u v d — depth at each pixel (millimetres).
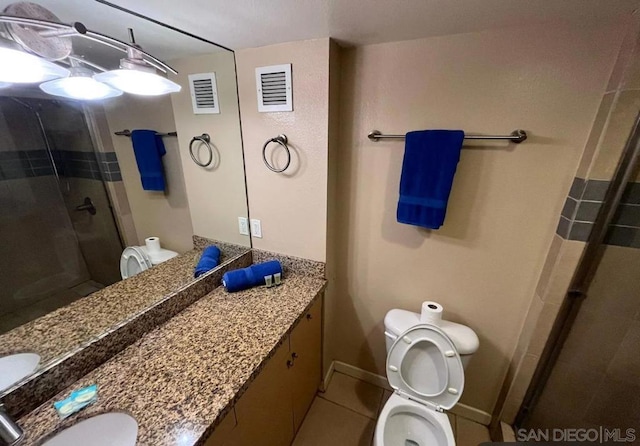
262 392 1028
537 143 1074
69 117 872
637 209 939
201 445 687
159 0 770
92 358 876
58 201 862
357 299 1677
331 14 881
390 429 1230
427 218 1225
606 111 916
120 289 1038
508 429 1406
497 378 1478
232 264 1465
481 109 1112
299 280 1455
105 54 902
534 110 1045
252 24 964
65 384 814
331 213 1421
